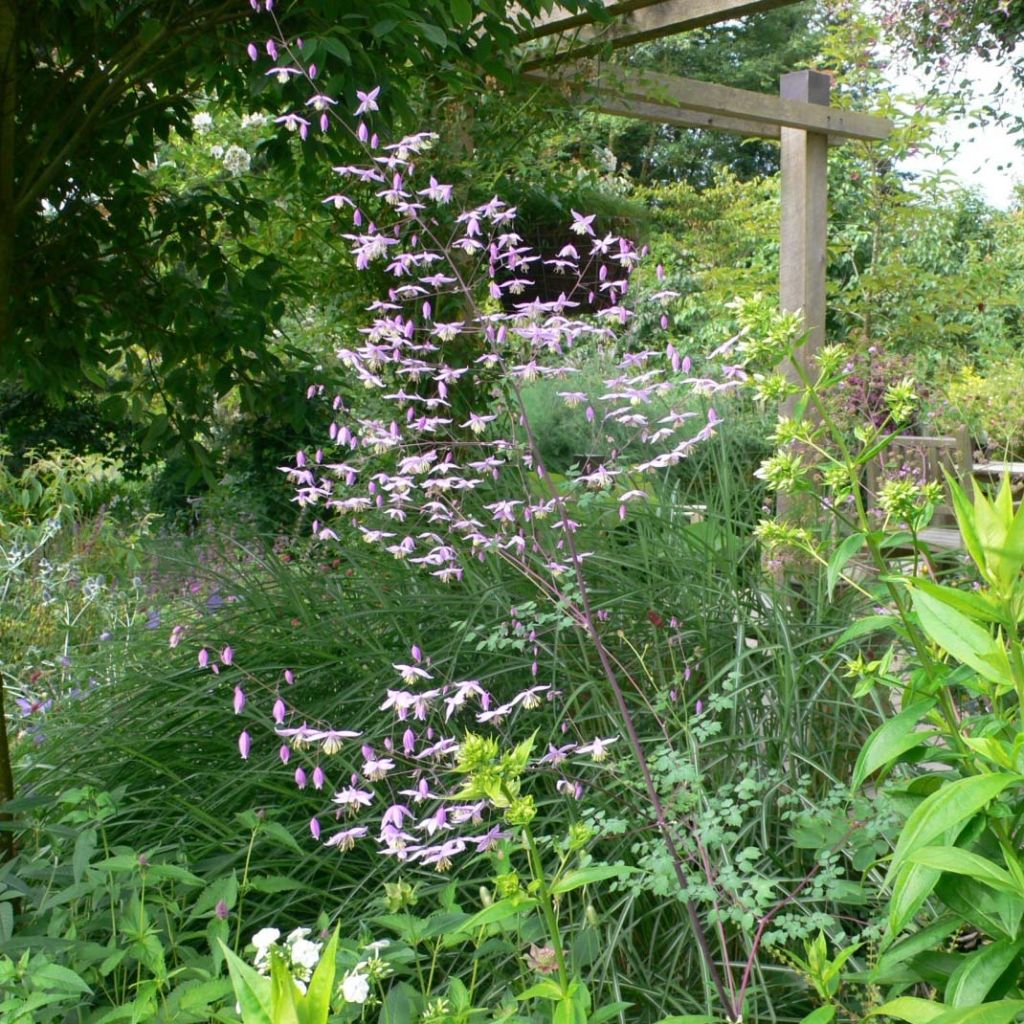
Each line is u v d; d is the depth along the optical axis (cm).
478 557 309
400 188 291
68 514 593
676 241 1146
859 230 934
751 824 221
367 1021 194
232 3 286
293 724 270
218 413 563
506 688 279
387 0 267
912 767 239
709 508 318
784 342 159
